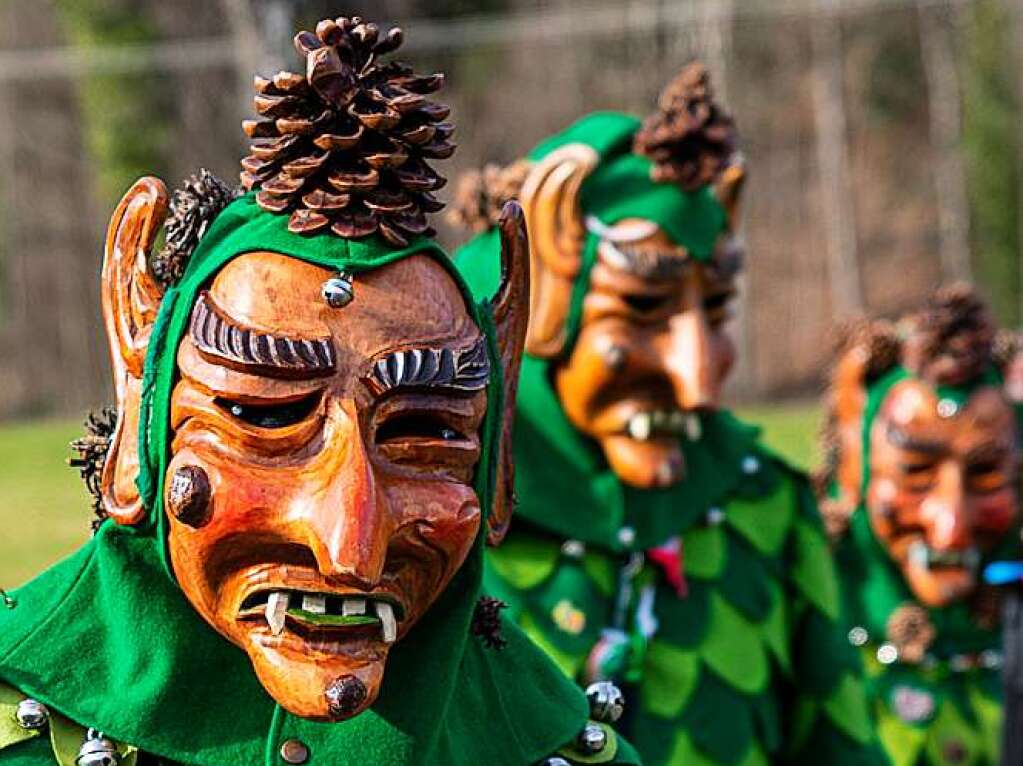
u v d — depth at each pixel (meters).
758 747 9.14
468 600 5.22
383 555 4.67
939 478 11.95
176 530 4.87
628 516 9.12
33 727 5.16
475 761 5.48
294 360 4.78
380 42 4.99
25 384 52.88
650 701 8.96
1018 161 51.00
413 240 5.04
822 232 54.53
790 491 9.73
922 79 54.28
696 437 9.09
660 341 8.97
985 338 12.03
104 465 5.14
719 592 9.26
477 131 45.19
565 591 8.98
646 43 45.78
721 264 9.07
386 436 4.87
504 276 5.43
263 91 5.02
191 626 5.22
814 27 50.56
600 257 8.94
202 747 5.16
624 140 9.23
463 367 4.94
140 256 5.16
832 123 48.94
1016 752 11.33
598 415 9.02
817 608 9.53
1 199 54.81
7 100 53.09
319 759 5.16
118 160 43.34
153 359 4.97
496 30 40.53
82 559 5.42
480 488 5.12
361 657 4.82
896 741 12.05
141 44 42.22
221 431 4.80
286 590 4.79
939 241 54.28
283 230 4.96
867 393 12.27
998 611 12.15
